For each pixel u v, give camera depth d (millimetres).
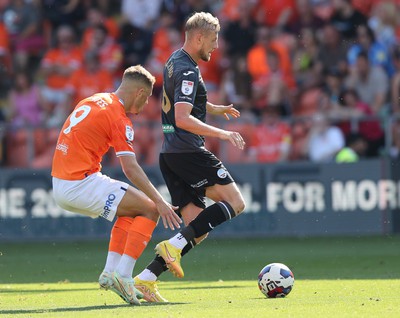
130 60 61031
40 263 39625
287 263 37625
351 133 50594
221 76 59688
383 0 60750
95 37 60438
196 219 23016
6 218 49844
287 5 60875
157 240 49875
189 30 23484
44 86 59656
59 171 21844
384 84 58156
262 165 49938
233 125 50125
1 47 61688
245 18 60500
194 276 32531
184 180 24141
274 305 20391
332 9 60844
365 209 49844
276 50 58688
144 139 49500
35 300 23734
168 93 23594
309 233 50031
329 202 49969
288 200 50062
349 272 32875
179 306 20641
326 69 58719
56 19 62594
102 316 18453
